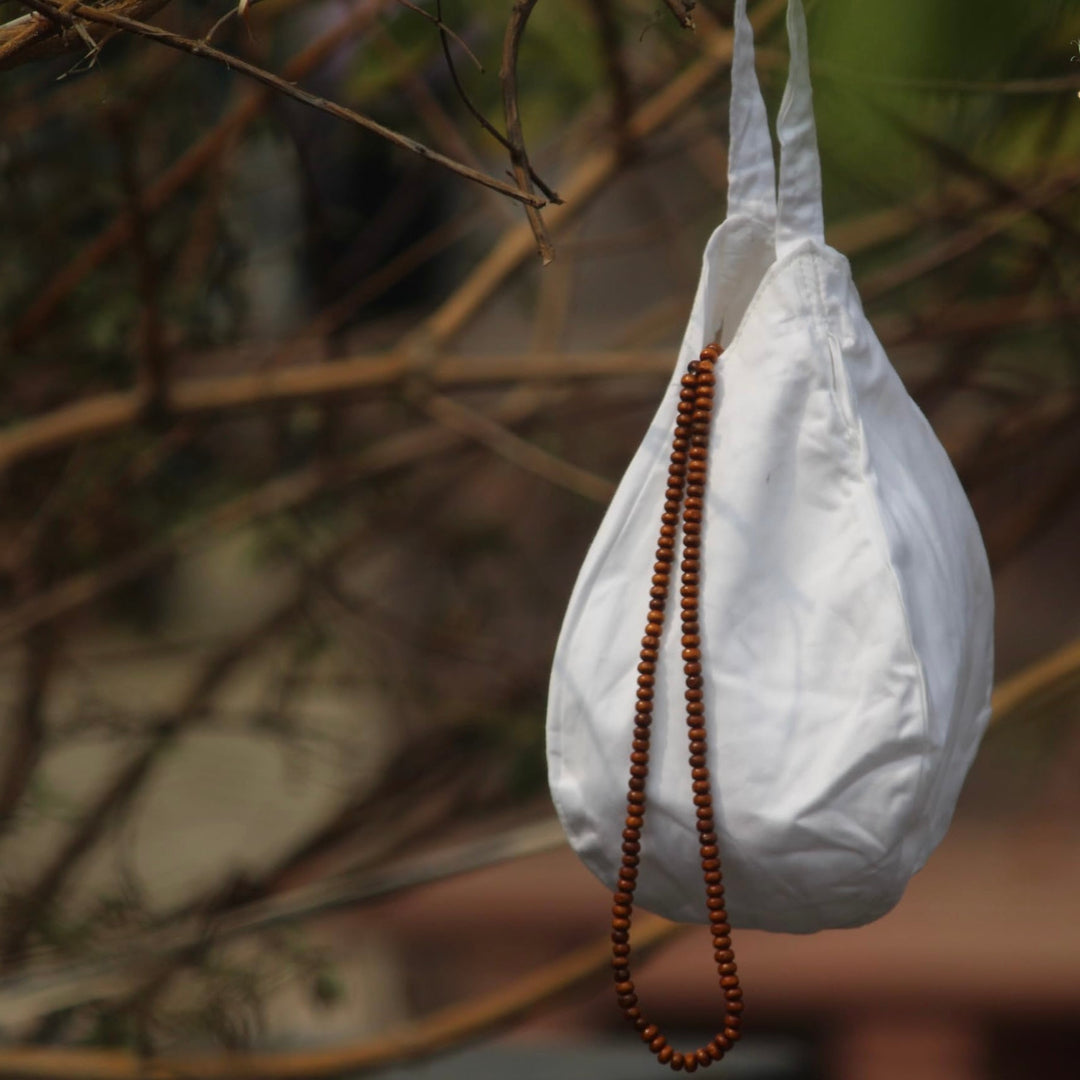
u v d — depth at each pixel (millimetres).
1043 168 2396
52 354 2984
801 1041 4668
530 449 2836
